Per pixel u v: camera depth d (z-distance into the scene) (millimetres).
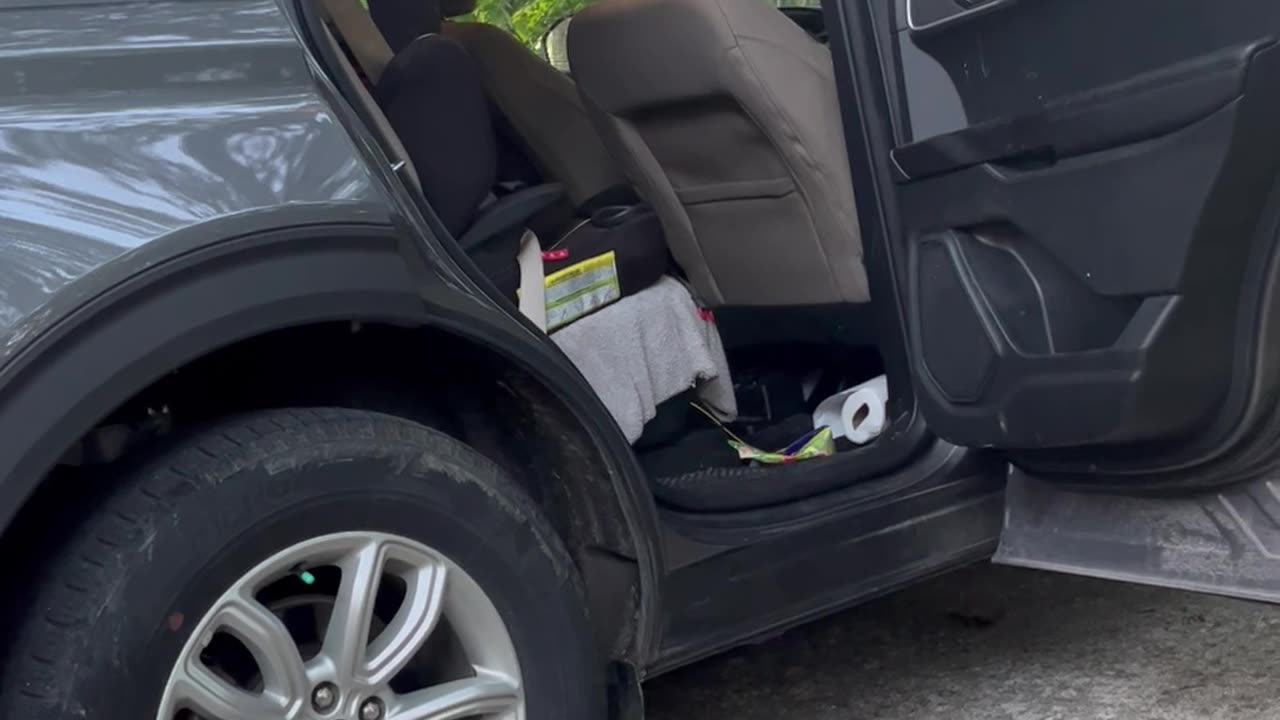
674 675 3250
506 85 3100
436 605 1943
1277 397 2291
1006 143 2400
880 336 2799
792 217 2996
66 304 1646
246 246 1764
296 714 1831
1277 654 3070
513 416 2232
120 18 1824
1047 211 2363
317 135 1884
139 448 1859
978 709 2904
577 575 2113
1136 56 2189
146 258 1697
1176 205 2166
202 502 1766
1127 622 3320
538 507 2092
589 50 3027
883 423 2902
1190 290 2207
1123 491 2578
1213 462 2412
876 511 2611
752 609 2443
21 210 1673
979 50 2447
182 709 1802
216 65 1860
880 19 2650
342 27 2609
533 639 2035
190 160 1781
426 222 1966
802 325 3260
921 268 2633
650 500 2225
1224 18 2076
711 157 3041
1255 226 2207
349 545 1888
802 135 2836
